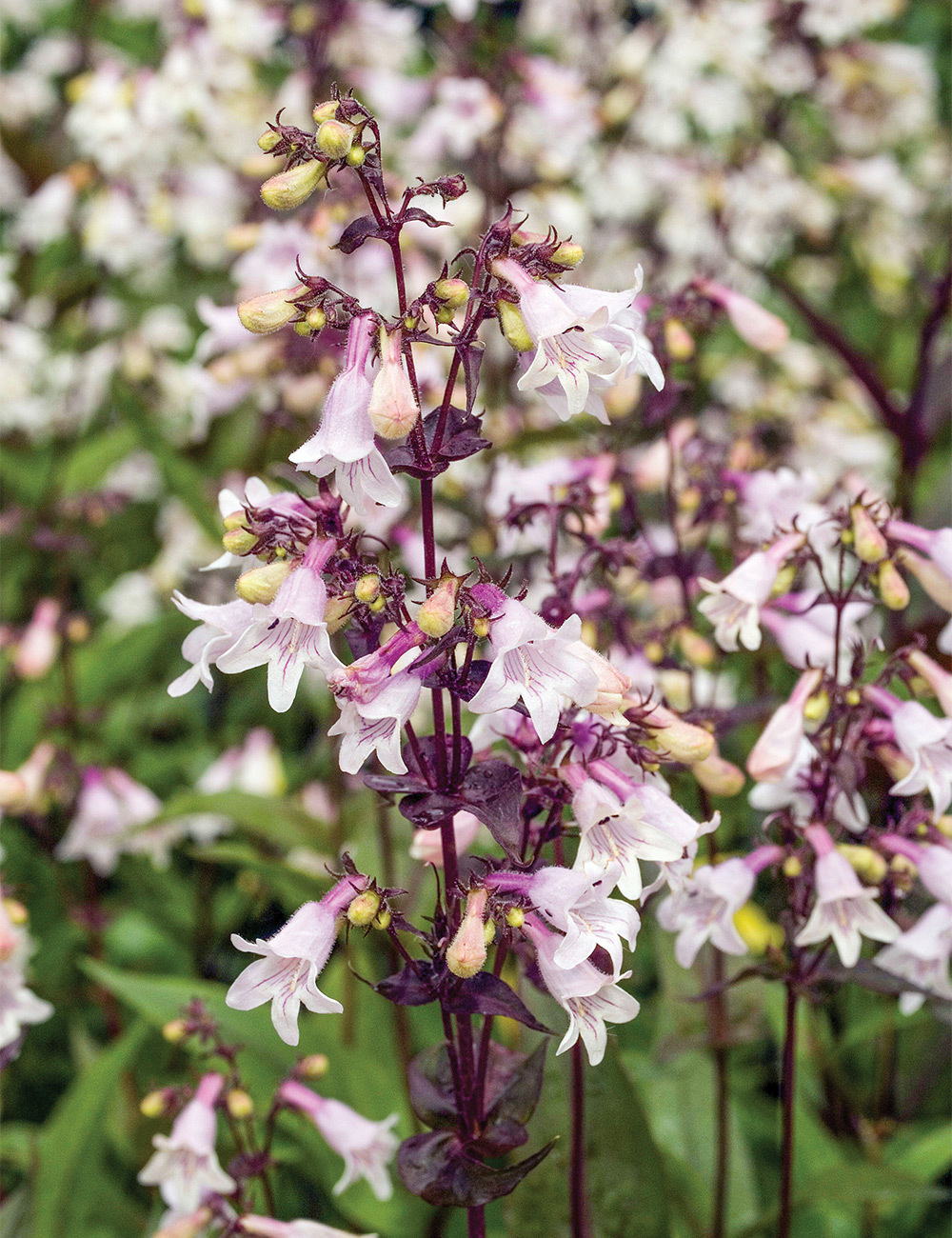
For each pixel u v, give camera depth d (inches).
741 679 27.2
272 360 25.8
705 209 36.2
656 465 21.5
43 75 42.8
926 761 18.6
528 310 16.0
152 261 38.0
